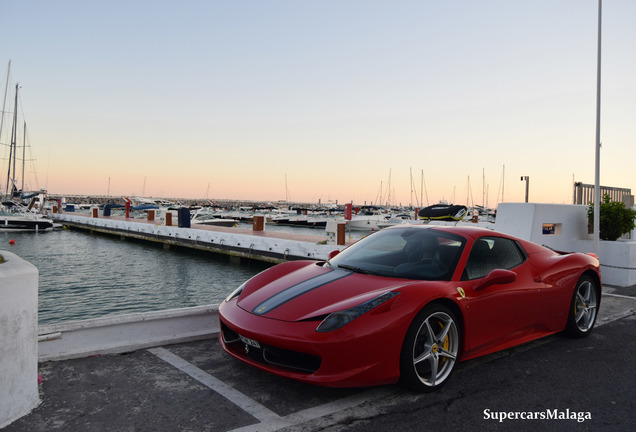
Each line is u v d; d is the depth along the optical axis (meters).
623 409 2.49
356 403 2.50
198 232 22.34
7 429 2.08
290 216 52.06
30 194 41.12
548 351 3.52
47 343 2.99
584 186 8.47
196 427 2.16
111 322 3.22
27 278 2.23
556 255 3.85
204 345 3.43
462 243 3.18
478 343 2.93
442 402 2.54
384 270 3.07
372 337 2.37
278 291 2.92
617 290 6.05
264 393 2.59
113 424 2.16
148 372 2.85
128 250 23.62
